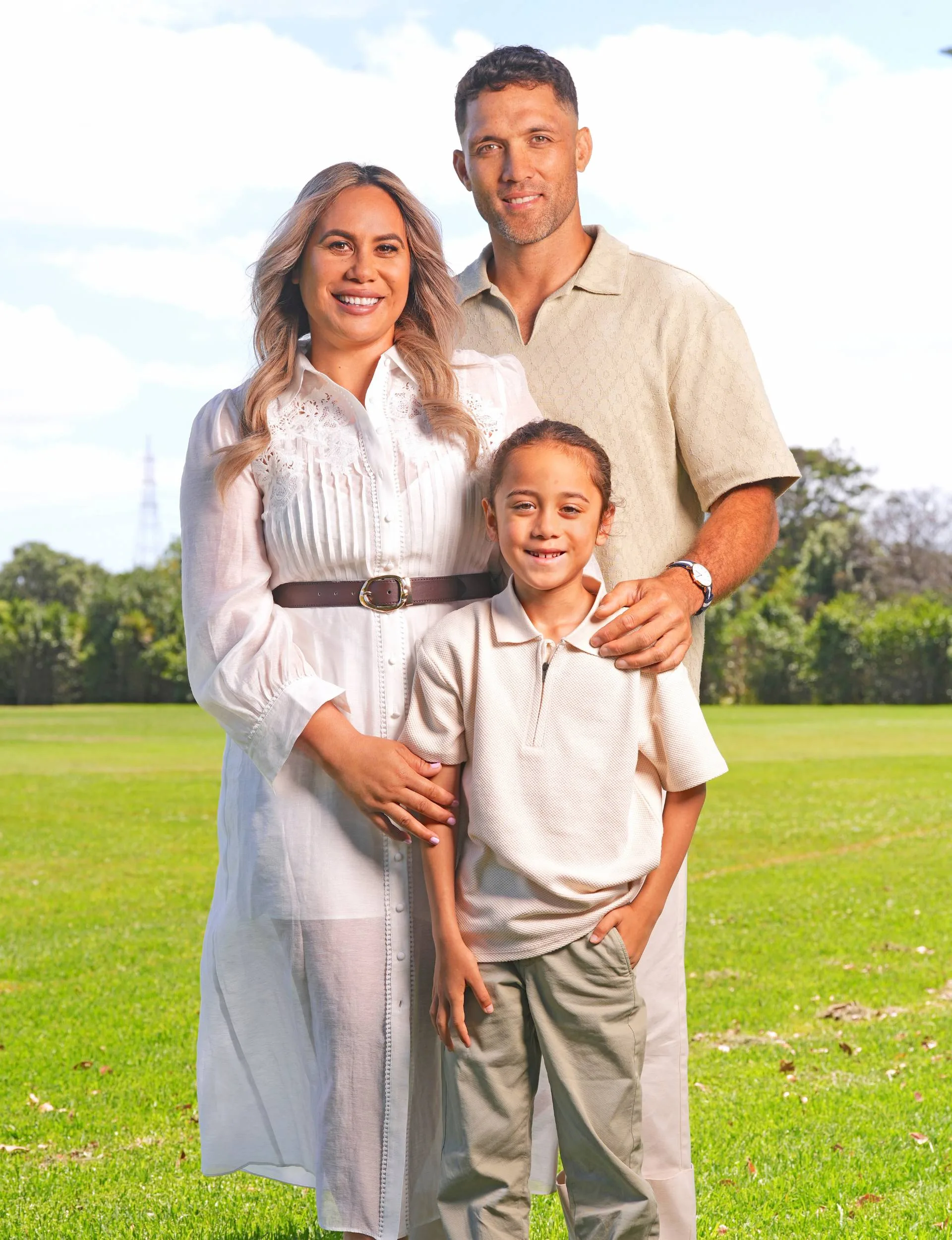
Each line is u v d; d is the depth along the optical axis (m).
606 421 3.23
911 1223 3.85
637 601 2.73
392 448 2.86
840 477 77.94
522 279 3.36
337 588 2.86
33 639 69.44
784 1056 6.18
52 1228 3.87
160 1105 5.44
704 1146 4.68
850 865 12.85
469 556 2.92
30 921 10.48
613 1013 2.65
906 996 7.48
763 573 77.31
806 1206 4.02
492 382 3.05
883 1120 5.00
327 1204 2.81
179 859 13.84
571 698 2.66
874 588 73.31
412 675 2.83
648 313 3.24
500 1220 2.68
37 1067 6.09
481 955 2.67
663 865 2.74
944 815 16.53
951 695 56.38
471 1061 2.67
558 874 2.60
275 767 2.74
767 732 34.28
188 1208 4.06
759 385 3.24
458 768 2.78
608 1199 2.69
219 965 2.95
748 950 8.90
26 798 19.48
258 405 2.87
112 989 7.95
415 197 2.93
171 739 33.81
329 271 2.82
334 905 2.78
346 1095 2.79
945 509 75.75
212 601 2.84
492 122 3.23
